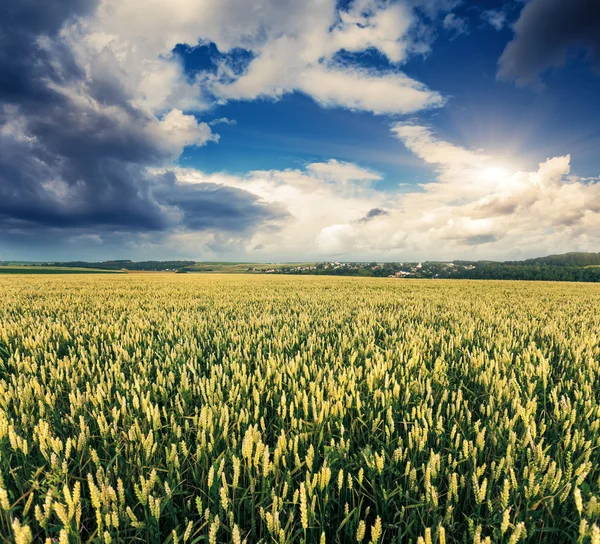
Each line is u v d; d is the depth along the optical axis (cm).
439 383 349
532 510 175
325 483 174
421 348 476
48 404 283
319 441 227
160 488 203
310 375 365
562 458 215
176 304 1210
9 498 187
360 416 266
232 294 1662
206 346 535
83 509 193
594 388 359
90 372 367
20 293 1661
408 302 1283
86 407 282
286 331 627
